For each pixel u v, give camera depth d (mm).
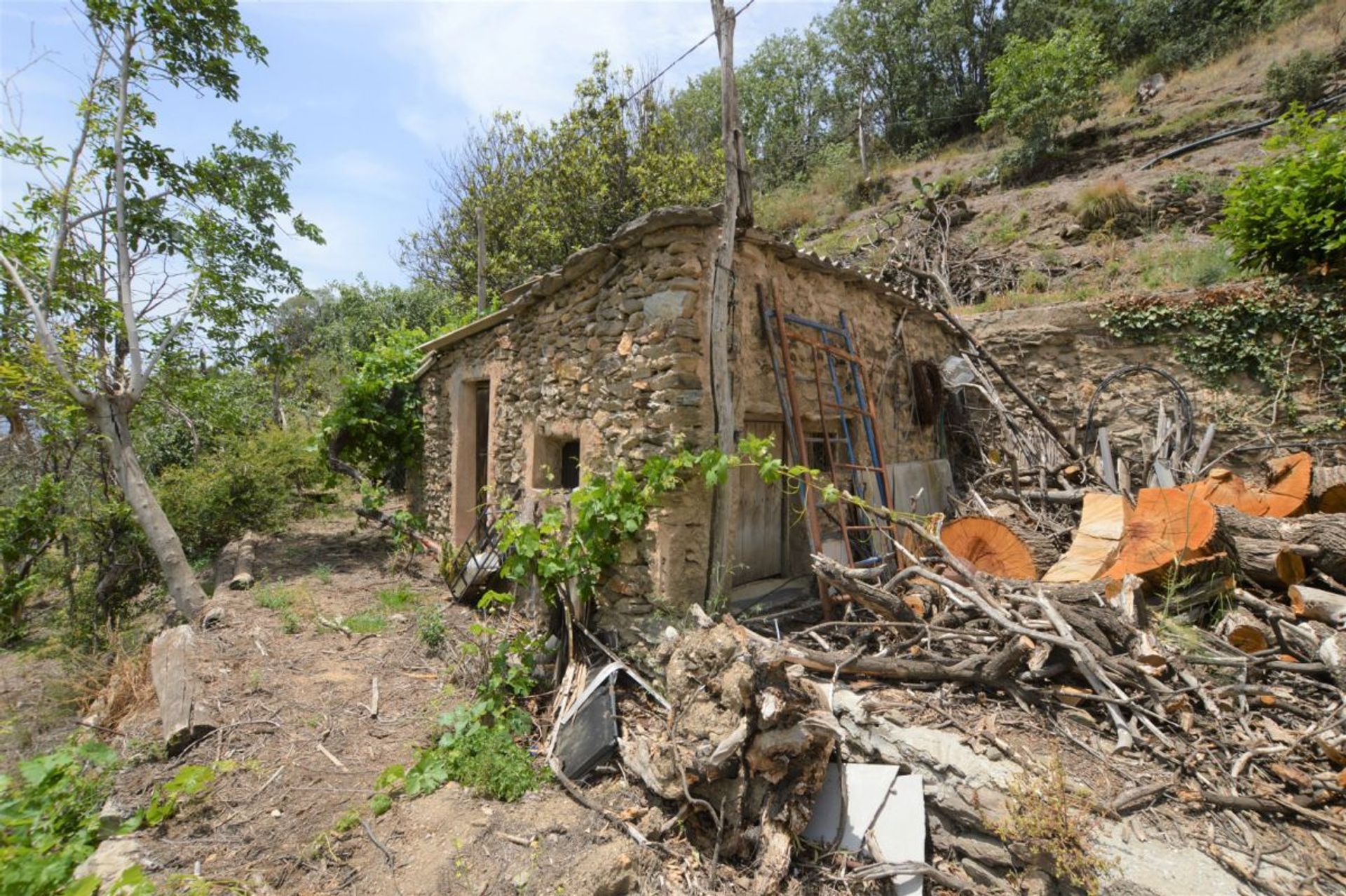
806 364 4797
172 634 4711
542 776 3381
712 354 3830
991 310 8930
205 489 9195
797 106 26188
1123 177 11961
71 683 4809
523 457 5844
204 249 8117
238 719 3916
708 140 19203
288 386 16234
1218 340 6816
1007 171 14258
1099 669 3082
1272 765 2637
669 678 3141
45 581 8516
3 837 2346
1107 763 2730
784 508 5094
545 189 13922
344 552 9000
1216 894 2123
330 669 4691
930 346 7285
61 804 2773
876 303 6105
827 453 4742
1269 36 14148
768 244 4324
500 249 15023
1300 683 3168
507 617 4863
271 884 2652
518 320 5887
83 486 8469
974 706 3162
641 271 4113
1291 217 6207
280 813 3104
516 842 2889
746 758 2793
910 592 4320
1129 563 4168
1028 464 7207
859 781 2895
